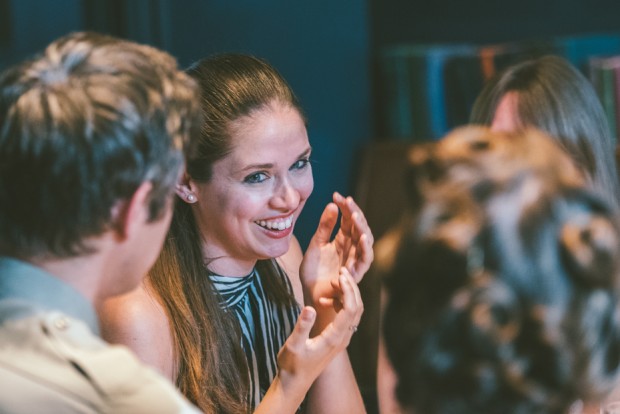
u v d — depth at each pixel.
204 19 4.52
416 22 5.17
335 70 4.89
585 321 1.18
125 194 1.40
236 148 2.26
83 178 1.37
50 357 1.37
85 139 1.37
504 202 1.21
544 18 5.05
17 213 1.40
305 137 2.33
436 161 1.29
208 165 2.28
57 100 1.38
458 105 4.82
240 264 2.44
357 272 2.30
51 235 1.39
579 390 1.20
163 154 1.42
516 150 1.27
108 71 1.41
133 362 1.39
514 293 1.18
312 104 4.82
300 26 4.76
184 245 2.38
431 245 1.22
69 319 1.40
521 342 1.19
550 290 1.18
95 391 1.35
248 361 2.50
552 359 1.17
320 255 2.36
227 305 2.45
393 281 1.27
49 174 1.37
